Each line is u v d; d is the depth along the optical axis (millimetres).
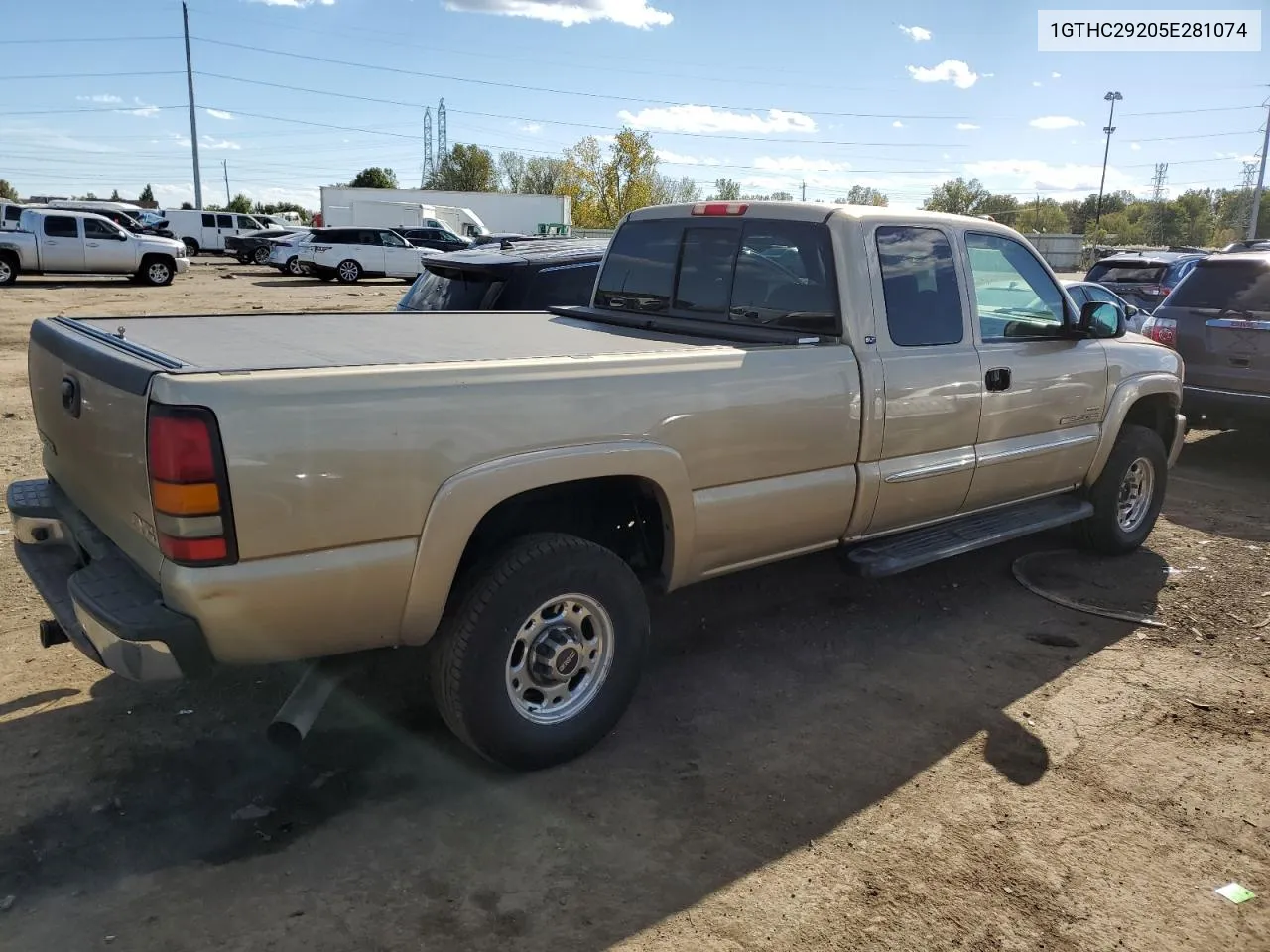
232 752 3443
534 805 3188
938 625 4777
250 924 2598
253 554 2629
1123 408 5426
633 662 3527
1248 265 7656
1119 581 5410
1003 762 3520
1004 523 4891
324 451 2684
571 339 4070
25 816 3025
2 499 6191
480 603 3109
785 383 3723
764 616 4852
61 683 3883
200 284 27703
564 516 3719
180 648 2613
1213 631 4746
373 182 90938
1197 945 2613
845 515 4094
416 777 3328
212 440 2529
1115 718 3857
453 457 2912
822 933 2621
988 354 4555
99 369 2875
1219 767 3506
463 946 2551
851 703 3953
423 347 3596
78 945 2496
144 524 2725
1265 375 7445
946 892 2801
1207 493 7434
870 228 4117
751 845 3004
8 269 24422
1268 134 47000
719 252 4484
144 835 2961
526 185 81750
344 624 2865
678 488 3457
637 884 2812
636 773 3404
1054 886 2840
